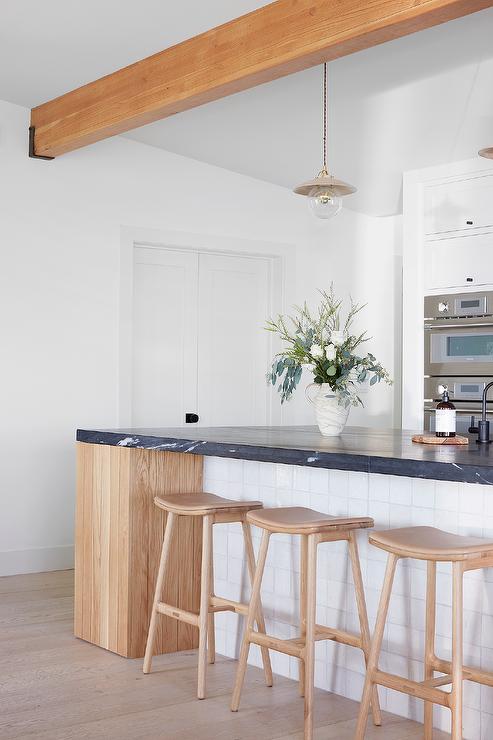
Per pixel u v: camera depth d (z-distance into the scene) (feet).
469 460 9.53
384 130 18.57
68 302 19.93
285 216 23.25
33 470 19.48
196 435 13.53
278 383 23.26
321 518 11.07
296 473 12.75
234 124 19.11
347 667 12.03
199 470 14.33
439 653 10.85
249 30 13.30
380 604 9.84
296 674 12.77
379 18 11.30
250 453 11.61
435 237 20.42
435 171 20.26
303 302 23.49
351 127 18.60
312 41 12.24
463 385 19.89
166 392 21.77
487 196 19.30
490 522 10.36
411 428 20.90
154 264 21.63
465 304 19.74
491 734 10.31
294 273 23.34
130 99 15.96
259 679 12.76
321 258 23.86
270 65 12.94
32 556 19.45
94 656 13.60
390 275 25.18
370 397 24.63
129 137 20.65
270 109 18.06
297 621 12.73
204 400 22.36
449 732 10.78
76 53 15.97
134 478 13.62
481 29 13.80
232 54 13.62
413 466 9.59
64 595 17.33
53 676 12.59
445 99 16.69
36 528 19.52
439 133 18.31
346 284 24.31
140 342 21.43
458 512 10.68
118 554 13.74
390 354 25.18
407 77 15.94
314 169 21.49
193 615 12.14
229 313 22.81
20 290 19.35
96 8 14.25
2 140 19.12
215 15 13.60
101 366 20.34
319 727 10.88
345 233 24.31
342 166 21.04
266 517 11.14
